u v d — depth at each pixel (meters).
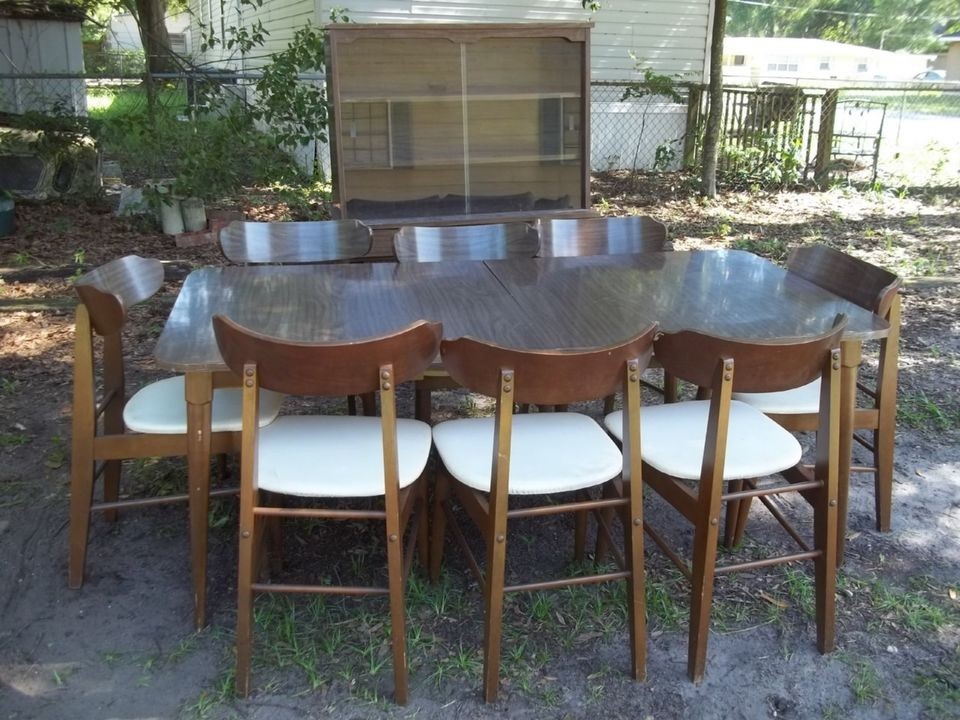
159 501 2.65
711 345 2.13
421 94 4.63
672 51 10.66
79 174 8.15
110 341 2.88
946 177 10.16
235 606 2.59
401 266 3.35
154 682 2.30
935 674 2.35
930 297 5.71
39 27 11.04
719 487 2.21
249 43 8.49
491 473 2.17
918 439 3.71
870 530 3.04
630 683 2.31
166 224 7.14
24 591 2.66
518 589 2.23
